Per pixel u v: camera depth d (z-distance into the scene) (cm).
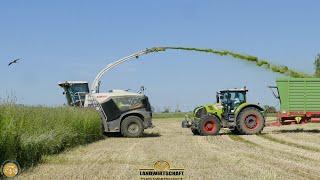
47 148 1627
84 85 3045
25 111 1670
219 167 1343
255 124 2638
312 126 3419
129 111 2592
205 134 2623
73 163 1417
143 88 2638
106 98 2591
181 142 2177
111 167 1332
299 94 2706
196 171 1269
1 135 1320
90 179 1147
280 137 2444
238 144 2077
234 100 2650
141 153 1692
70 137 1925
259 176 1202
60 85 3042
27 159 1422
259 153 1709
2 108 1481
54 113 1981
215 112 2650
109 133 2719
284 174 1238
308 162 1476
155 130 3250
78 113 2211
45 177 1171
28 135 1494
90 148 1888
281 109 2716
